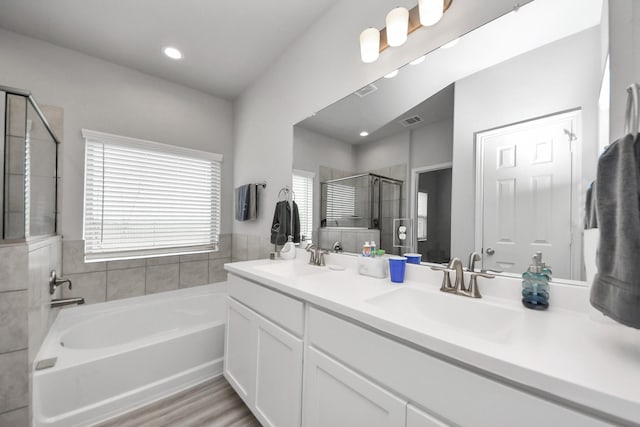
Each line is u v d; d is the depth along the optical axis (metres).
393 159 1.39
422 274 1.20
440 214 1.19
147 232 2.43
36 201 1.48
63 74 2.04
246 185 2.50
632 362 0.51
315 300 0.96
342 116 1.66
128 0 1.62
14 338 1.14
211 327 1.82
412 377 0.67
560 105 0.88
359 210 1.55
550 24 0.90
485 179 1.05
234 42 2.03
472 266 1.05
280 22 1.84
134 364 1.51
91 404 1.37
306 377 1.01
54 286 1.68
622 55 0.75
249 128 2.64
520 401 0.50
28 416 1.16
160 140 2.49
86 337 1.89
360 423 0.80
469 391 0.57
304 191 1.94
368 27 1.49
